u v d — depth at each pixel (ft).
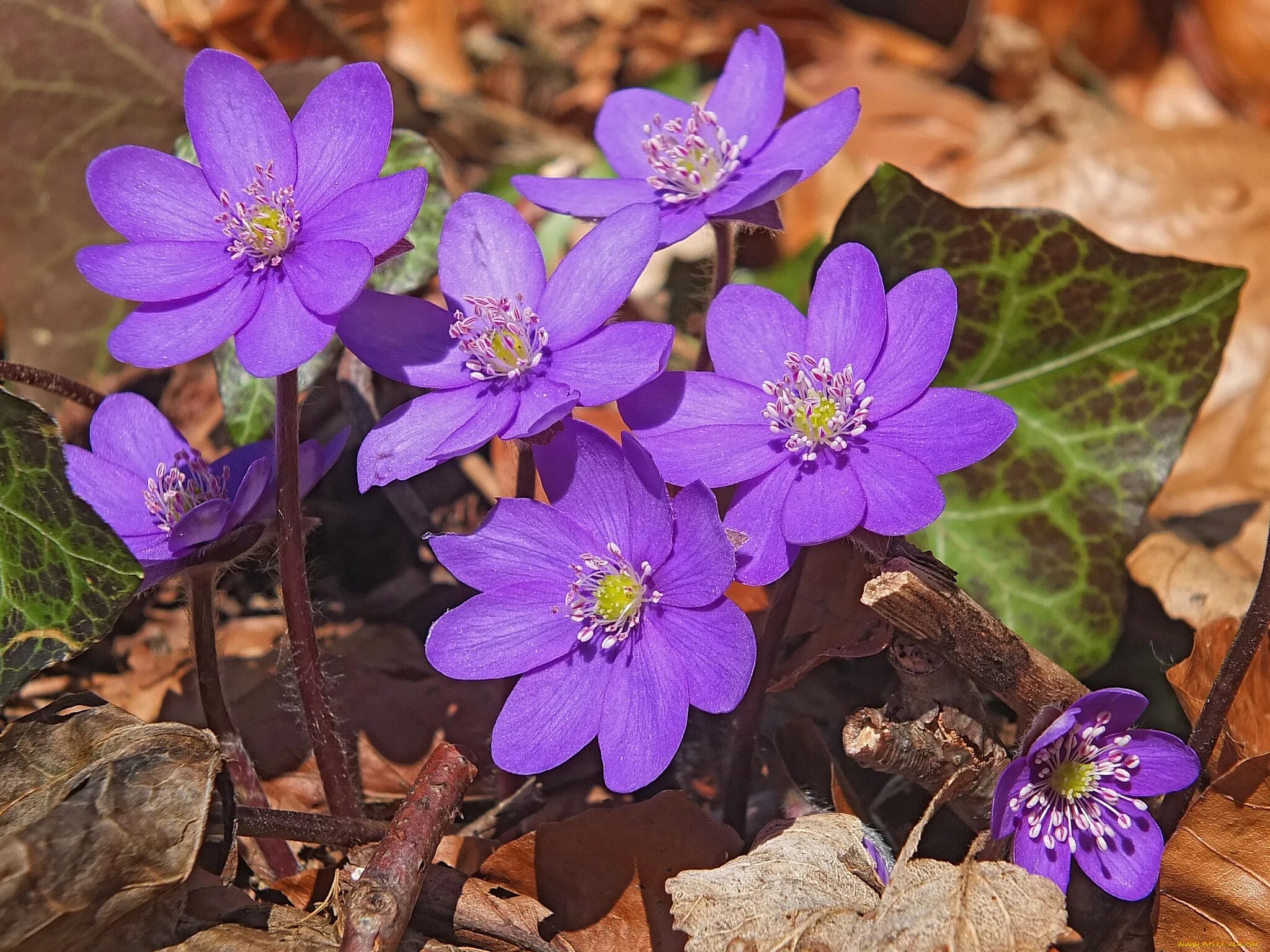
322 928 0.62
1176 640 0.77
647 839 0.65
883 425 0.62
